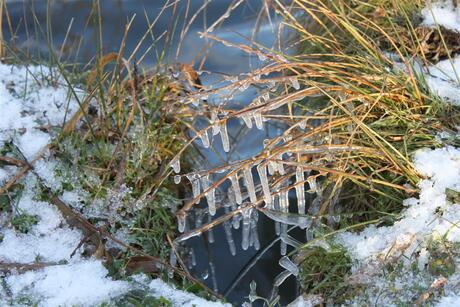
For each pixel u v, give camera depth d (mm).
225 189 1554
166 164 1499
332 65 1491
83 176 1452
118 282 1365
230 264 1517
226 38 1765
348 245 1411
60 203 1427
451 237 1378
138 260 1423
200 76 1683
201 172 1451
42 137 1476
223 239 1537
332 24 1643
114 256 1420
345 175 1426
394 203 1436
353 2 1656
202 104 1533
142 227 1463
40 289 1347
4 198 1418
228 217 1452
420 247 1381
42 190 1435
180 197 1522
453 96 1479
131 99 1516
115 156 1473
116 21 1795
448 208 1396
